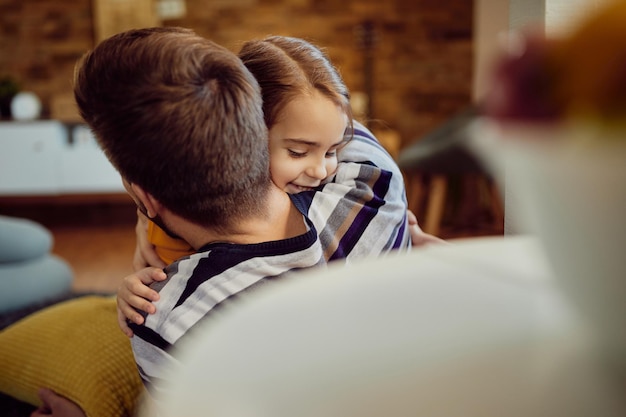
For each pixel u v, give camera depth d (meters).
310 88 0.86
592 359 0.26
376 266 0.40
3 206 4.98
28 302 2.35
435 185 3.63
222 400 0.28
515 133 0.23
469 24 5.09
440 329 0.31
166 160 0.70
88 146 4.68
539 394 0.27
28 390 1.28
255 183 0.75
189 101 0.68
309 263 0.77
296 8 5.02
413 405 0.27
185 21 5.01
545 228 0.26
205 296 0.74
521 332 0.30
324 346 0.31
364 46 4.95
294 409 0.27
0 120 4.67
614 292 0.24
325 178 0.91
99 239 4.45
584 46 0.21
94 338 1.27
